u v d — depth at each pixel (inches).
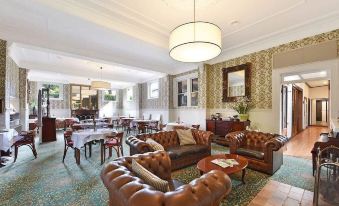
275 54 200.2
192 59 125.7
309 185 117.5
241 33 186.2
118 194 51.3
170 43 111.9
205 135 171.9
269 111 205.3
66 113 447.2
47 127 269.9
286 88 265.6
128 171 64.1
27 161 169.9
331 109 161.6
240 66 231.9
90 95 489.7
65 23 152.5
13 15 142.2
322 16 153.1
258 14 150.1
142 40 181.6
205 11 145.3
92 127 232.2
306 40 177.0
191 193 45.4
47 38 187.2
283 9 142.9
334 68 159.8
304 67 177.5
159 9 143.3
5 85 174.9
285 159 172.6
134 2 134.2
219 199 52.4
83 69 340.2
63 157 169.3
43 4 123.3
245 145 165.9
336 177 97.3
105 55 241.0
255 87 218.5
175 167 143.8
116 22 160.7
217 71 268.1
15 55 239.8
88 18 144.1
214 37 101.8
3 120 175.2
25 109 280.5
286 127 264.8
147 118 414.0
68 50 206.1
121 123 384.5
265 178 128.4
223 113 257.9
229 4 135.5
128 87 505.7
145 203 42.1
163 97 363.6
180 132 175.8
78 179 128.6
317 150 112.3
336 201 94.2
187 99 316.8
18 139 174.2
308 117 464.8
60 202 99.2
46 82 424.2
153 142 122.3
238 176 131.7
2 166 155.5
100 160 172.9
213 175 55.2
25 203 98.5
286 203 97.0
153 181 56.8
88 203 98.2
